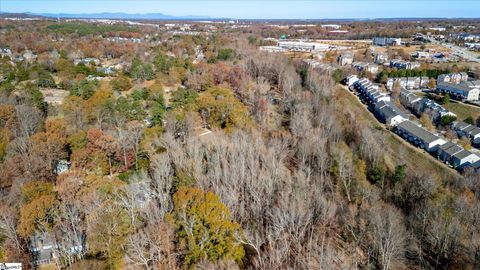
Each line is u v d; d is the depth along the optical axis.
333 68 146.12
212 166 55.91
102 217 41.50
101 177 54.50
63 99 86.94
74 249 42.25
